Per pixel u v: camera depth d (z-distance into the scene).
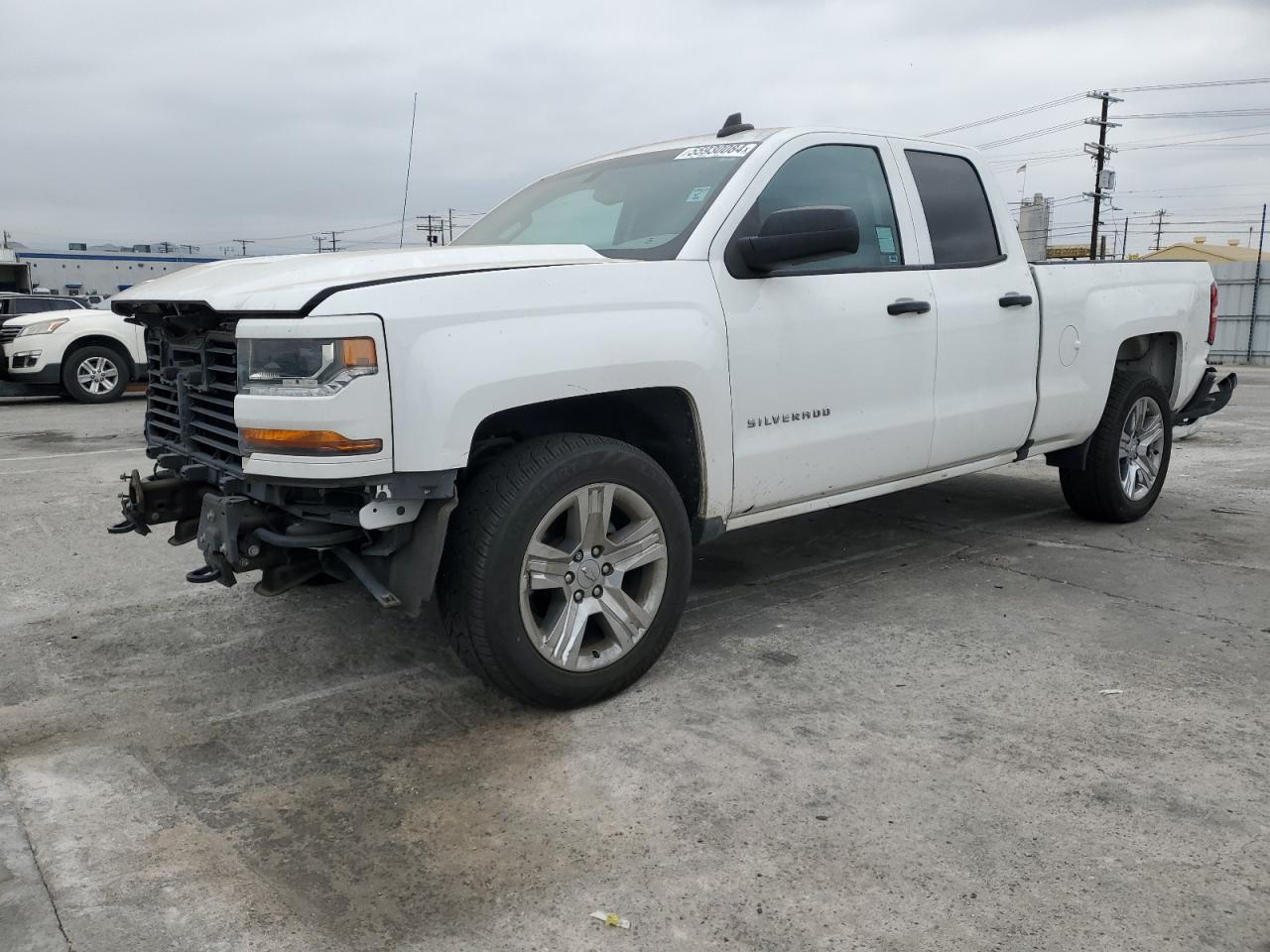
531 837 2.60
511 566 3.08
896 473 4.33
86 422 11.34
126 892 2.39
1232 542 5.30
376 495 2.90
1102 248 45.06
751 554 5.19
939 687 3.47
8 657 3.93
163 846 2.59
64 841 2.61
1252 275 27.64
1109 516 5.62
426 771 2.97
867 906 2.28
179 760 3.07
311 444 2.80
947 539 5.42
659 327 3.35
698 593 4.57
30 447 9.29
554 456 3.15
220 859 2.53
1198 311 5.95
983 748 3.02
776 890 2.35
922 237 4.39
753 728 3.19
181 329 3.50
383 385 2.81
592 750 3.06
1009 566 4.91
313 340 2.78
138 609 4.49
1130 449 5.63
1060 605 4.32
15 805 2.80
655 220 3.83
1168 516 5.94
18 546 5.56
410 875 2.45
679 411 3.54
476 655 3.13
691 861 2.47
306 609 4.44
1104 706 3.30
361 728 3.27
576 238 4.04
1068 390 5.03
